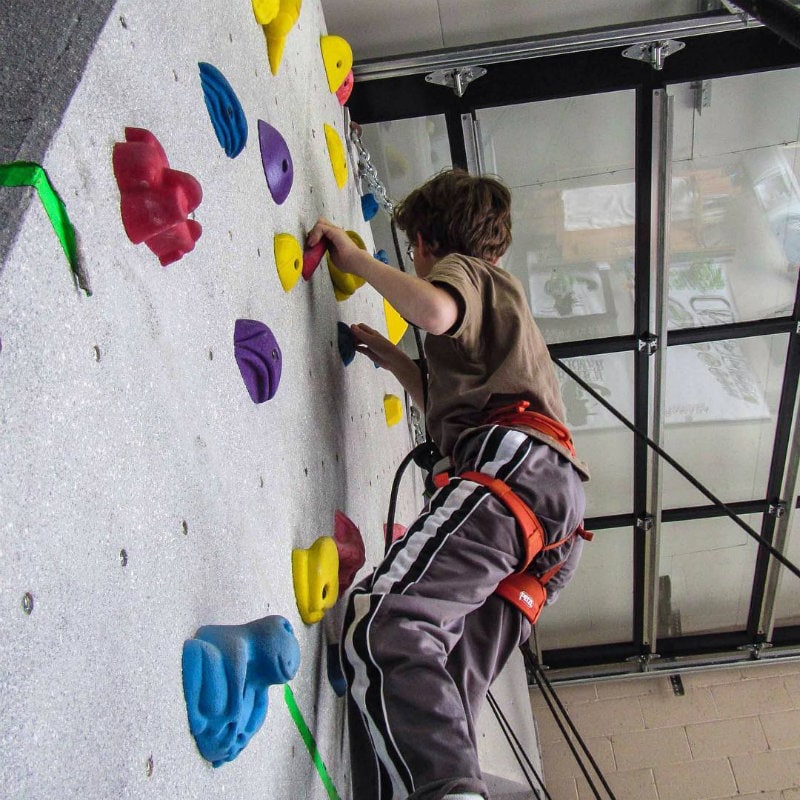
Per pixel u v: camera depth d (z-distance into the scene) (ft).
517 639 3.91
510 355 4.11
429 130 7.65
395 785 3.22
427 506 3.93
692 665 12.80
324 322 4.53
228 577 2.66
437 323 3.85
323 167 4.99
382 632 3.25
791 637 12.81
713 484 10.82
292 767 3.13
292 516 3.45
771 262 8.70
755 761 12.09
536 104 7.45
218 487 2.66
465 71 7.07
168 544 2.25
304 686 3.41
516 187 8.21
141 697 2.01
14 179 1.72
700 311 9.15
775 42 6.80
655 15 7.00
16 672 1.53
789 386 9.64
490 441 3.88
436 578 3.46
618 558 11.65
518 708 9.38
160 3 2.57
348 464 4.69
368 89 7.22
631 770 12.26
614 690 12.98
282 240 3.67
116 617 1.93
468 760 3.02
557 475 3.87
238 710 2.36
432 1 6.85
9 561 1.54
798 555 11.55
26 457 1.61
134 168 2.11
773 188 8.16
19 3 2.15
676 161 7.98
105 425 1.95
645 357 9.34
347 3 6.83
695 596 12.41
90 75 2.01
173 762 2.15
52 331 1.74
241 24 3.46
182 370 2.47
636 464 10.46
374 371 6.04
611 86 7.13
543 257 8.82
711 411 10.05
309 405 3.98
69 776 1.68
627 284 8.90
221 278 2.92
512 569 3.69
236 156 3.21
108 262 2.03
